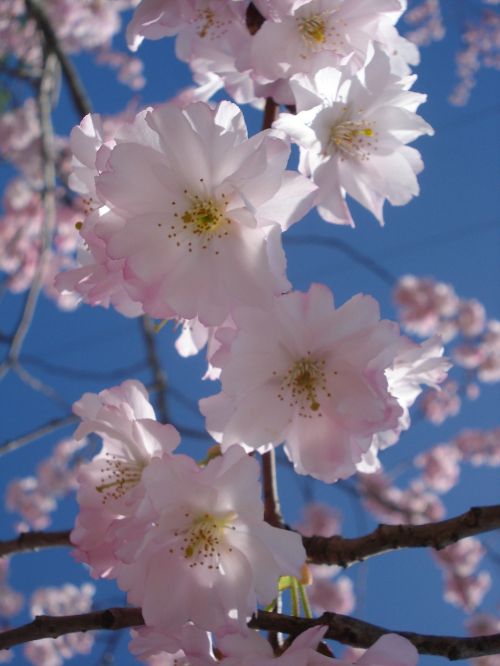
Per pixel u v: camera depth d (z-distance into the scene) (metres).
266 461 0.31
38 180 1.06
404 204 0.31
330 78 0.30
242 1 0.31
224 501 0.27
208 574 0.27
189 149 0.27
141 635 0.26
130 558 0.26
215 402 0.28
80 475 0.29
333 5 0.31
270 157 0.27
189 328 0.30
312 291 0.28
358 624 0.26
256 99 0.34
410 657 0.25
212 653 0.27
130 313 0.29
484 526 0.27
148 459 0.29
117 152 0.27
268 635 0.27
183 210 0.27
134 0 1.12
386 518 1.01
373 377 0.28
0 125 1.07
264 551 0.26
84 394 0.29
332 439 0.28
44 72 0.69
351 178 0.31
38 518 1.10
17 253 1.08
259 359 0.28
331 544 0.29
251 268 0.27
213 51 0.33
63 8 1.09
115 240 0.27
